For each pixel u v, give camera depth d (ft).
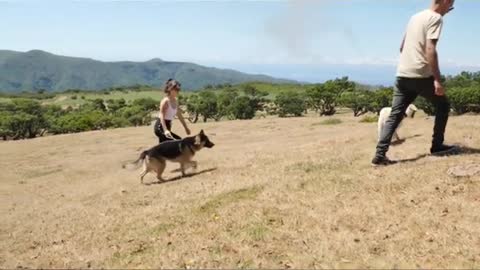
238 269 16.58
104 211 26.23
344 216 19.99
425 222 18.67
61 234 23.43
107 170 44.65
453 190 20.90
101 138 78.69
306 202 21.93
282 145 44.11
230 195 24.53
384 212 19.94
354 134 43.19
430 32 21.74
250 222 20.48
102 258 19.01
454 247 16.78
